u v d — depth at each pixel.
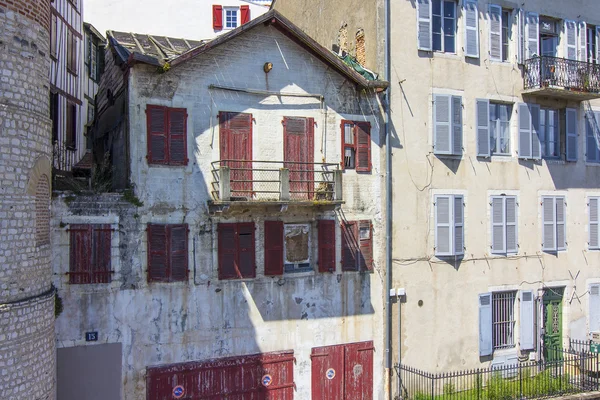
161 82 13.35
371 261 15.66
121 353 12.84
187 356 13.49
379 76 16.12
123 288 12.89
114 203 12.86
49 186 11.55
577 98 18.72
